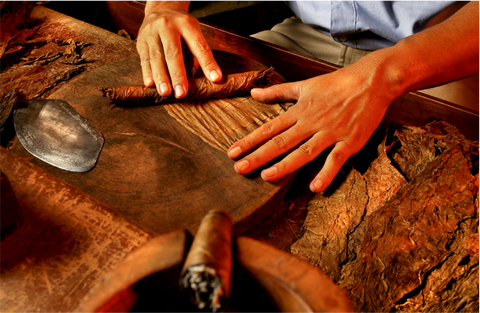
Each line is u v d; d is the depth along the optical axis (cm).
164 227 81
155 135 103
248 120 108
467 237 80
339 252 88
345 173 99
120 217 65
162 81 108
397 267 81
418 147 98
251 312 46
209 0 194
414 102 122
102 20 179
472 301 76
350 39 162
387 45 158
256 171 94
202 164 96
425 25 150
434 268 80
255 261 41
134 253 42
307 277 39
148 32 123
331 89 103
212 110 111
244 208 85
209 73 110
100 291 39
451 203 85
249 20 248
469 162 89
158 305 46
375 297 81
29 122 102
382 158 97
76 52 136
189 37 117
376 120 101
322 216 93
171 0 139
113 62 128
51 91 118
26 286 56
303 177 101
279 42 184
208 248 37
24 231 63
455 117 118
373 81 101
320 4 161
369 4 146
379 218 88
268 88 112
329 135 97
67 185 71
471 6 110
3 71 125
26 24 147
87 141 99
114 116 108
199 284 35
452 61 104
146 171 93
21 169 73
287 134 97
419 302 79
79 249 60
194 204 86
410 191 89
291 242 90
